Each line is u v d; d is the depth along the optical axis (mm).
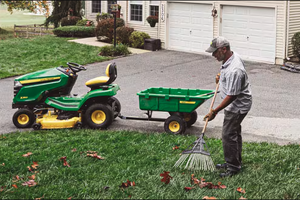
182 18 19516
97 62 17391
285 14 15891
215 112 5965
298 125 9422
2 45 20547
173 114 8797
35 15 37125
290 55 16531
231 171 6102
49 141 8117
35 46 20297
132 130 9031
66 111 9344
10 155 7172
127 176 6129
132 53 19094
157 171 6289
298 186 5730
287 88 13055
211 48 5820
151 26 20469
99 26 21375
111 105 9344
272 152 7133
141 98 8734
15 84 9367
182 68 16141
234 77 5676
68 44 20797
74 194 5543
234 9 17516
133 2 21438
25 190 5648
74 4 26125
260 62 16953
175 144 7762
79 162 6750
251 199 5332
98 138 8234
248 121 9750
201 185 5645
